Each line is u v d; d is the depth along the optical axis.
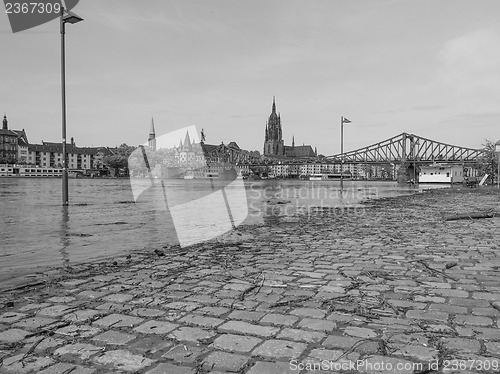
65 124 21.05
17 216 17.59
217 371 2.96
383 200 30.55
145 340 3.55
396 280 5.55
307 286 5.28
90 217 17.14
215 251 8.27
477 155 91.50
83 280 5.80
